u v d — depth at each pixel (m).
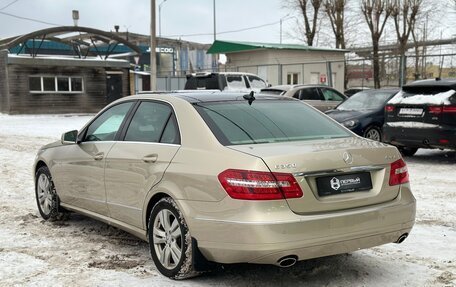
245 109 4.70
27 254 5.00
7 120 23.91
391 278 4.35
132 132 5.01
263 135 4.34
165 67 53.91
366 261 4.78
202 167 4.02
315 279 4.34
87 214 5.57
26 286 4.16
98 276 4.39
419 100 10.44
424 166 10.42
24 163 11.33
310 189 3.81
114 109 5.47
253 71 31.62
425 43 39.69
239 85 19.64
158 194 4.41
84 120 24.20
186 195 4.08
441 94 10.17
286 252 3.68
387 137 11.05
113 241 5.48
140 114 5.04
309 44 37.12
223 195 3.81
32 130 19.38
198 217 3.96
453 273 4.45
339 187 3.95
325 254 3.87
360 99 13.21
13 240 5.50
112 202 5.03
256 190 3.68
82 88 28.27
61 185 5.96
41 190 6.46
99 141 5.41
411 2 33.69
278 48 30.55
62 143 6.07
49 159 6.16
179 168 4.19
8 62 25.91
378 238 4.08
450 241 5.40
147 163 4.54
